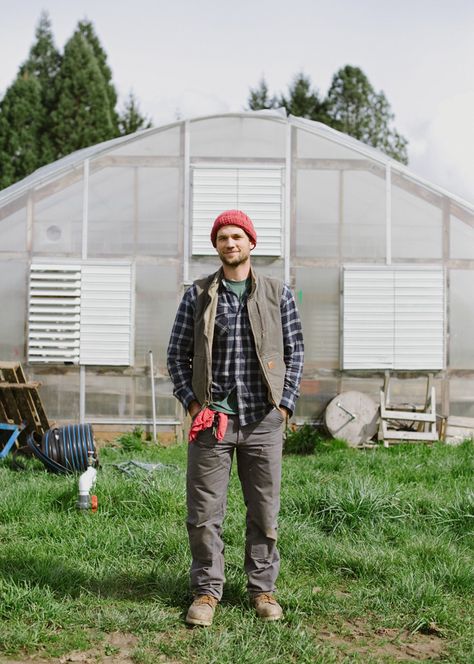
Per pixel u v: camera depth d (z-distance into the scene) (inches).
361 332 483.2
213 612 158.1
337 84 1389.0
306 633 152.6
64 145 1306.6
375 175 492.7
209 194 486.9
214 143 490.3
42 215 484.1
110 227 485.4
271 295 161.3
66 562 191.5
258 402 159.0
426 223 491.8
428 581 179.8
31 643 146.2
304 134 492.4
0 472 334.3
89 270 481.4
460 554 206.1
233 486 286.8
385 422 457.7
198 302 161.6
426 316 485.7
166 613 160.1
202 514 159.5
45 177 482.3
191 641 148.2
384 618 164.1
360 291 484.7
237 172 487.2
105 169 487.8
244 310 159.9
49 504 245.9
